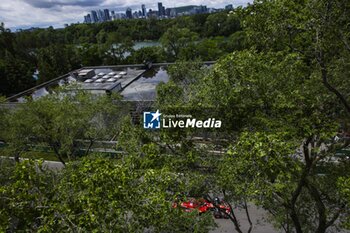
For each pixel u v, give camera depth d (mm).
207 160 11359
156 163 11375
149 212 7676
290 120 9812
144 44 116750
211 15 97688
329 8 9406
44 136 25609
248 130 10727
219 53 62031
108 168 8039
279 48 12195
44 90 46938
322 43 9922
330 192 12383
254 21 10977
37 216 8078
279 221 13523
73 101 27125
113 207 7160
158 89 12758
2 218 7594
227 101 10094
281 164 8469
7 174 14219
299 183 10898
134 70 52469
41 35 109812
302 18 9805
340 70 11375
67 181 9578
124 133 12898
